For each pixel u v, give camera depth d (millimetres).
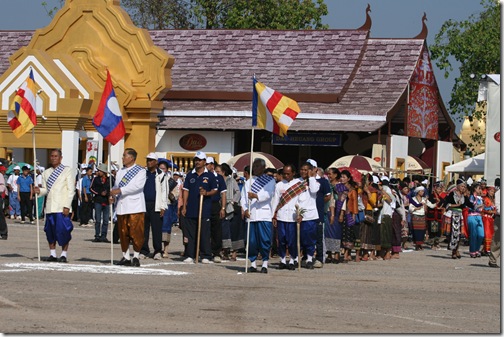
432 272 23062
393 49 47344
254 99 21734
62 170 21172
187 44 49719
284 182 21969
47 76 42219
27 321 13016
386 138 44875
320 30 48469
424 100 47656
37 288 16281
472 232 28625
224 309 14766
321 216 22828
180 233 34969
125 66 44969
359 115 43531
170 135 45531
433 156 49438
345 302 16172
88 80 43094
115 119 22047
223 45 49219
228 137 45094
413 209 32375
